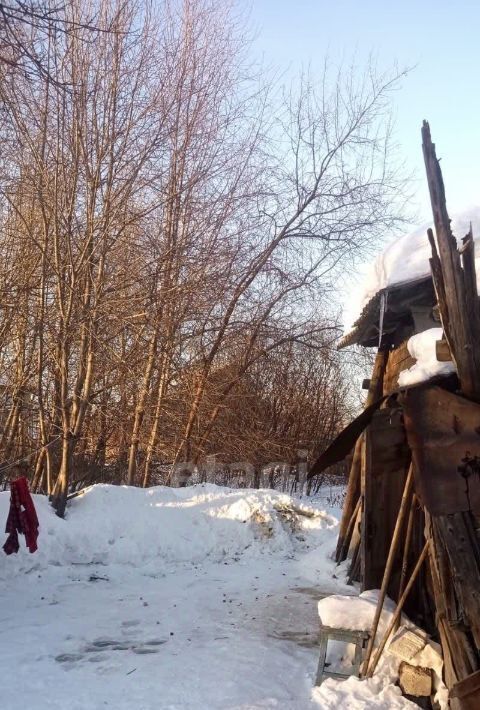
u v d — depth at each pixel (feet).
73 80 45.03
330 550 36.50
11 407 53.67
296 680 19.39
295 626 25.18
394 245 21.01
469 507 15.70
